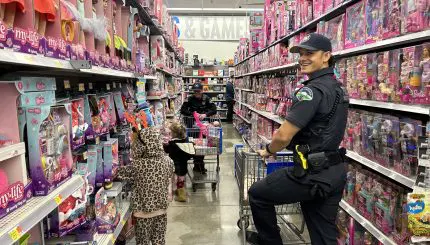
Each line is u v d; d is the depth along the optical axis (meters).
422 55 1.69
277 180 2.13
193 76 13.77
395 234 1.95
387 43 2.00
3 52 0.86
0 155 0.98
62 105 1.38
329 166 1.98
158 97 4.28
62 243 1.66
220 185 5.00
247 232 3.17
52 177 1.25
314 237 2.10
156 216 2.56
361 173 2.41
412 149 1.80
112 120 2.37
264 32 6.23
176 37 8.20
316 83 1.97
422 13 1.70
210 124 5.47
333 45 2.94
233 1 12.73
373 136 2.23
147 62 3.51
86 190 1.71
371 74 2.23
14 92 1.12
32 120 1.17
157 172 2.52
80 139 1.68
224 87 14.41
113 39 2.13
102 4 1.93
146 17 3.74
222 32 14.00
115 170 2.29
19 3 1.00
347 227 2.63
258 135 6.24
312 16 3.61
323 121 1.94
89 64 1.38
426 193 1.47
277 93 5.12
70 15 1.39
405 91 1.82
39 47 1.08
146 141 2.49
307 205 2.16
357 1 2.57
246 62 9.18
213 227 3.54
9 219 0.97
